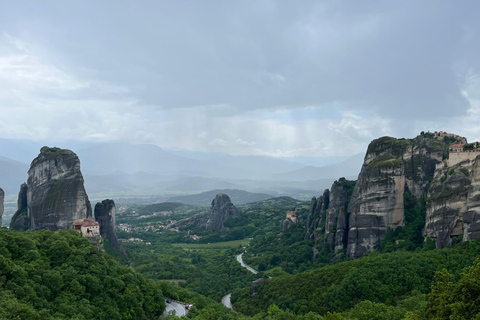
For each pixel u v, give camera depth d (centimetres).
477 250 13675
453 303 8225
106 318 11306
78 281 11712
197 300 16488
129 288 13025
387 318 10788
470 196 14962
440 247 15938
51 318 9588
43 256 12362
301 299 15300
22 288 10219
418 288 12875
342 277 15125
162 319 13788
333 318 10625
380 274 13912
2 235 12119
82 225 19050
